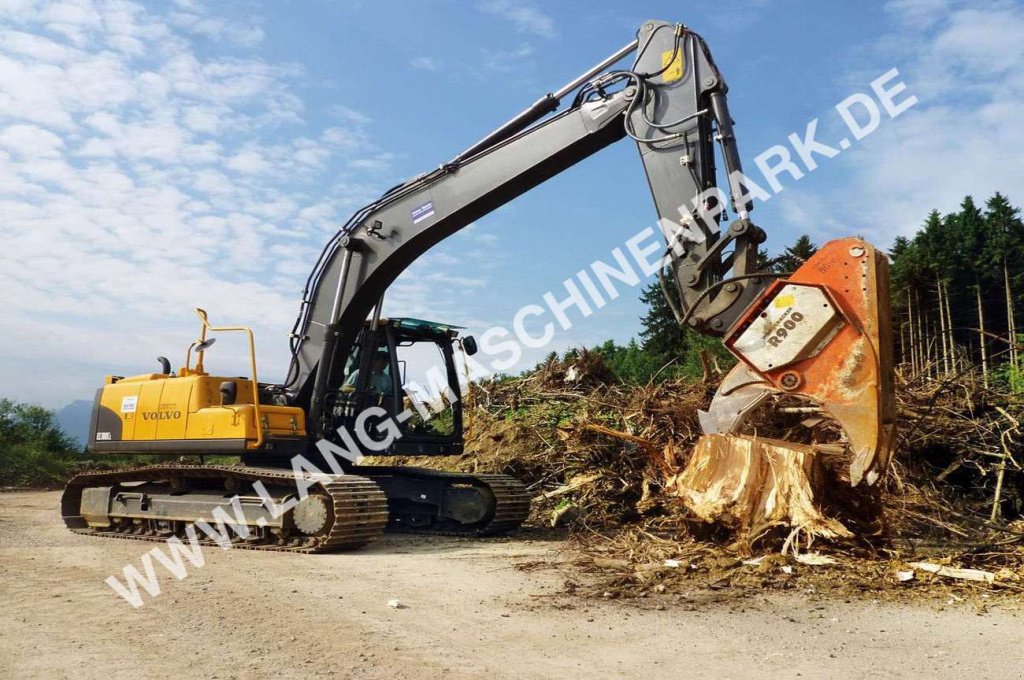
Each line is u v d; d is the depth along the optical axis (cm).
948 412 1030
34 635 473
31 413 2311
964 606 540
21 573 688
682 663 420
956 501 958
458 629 493
